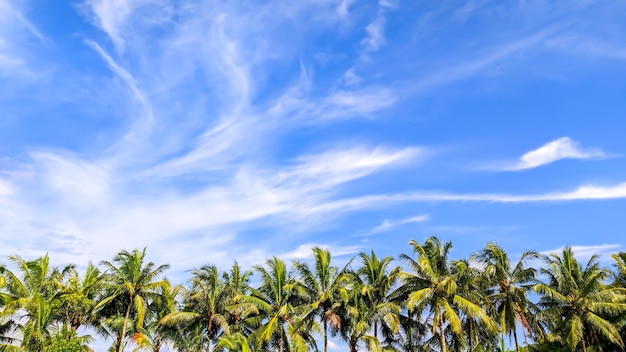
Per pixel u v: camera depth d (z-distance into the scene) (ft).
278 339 158.30
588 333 148.36
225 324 149.38
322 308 153.69
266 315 156.66
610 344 149.59
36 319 131.23
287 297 156.56
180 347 161.58
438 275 142.31
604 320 136.15
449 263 143.64
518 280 144.05
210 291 158.20
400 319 154.71
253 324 156.46
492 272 144.77
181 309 166.30
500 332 141.59
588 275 148.25
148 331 159.74
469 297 142.20
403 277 141.79
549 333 162.40
